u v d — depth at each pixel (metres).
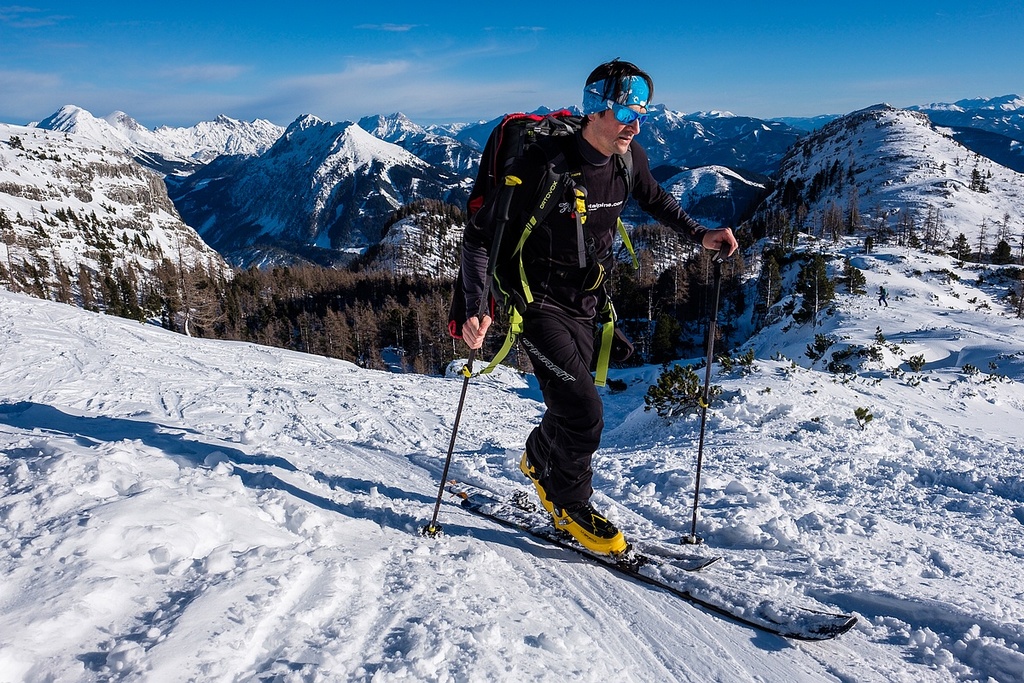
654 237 113.75
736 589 2.87
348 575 2.46
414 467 5.13
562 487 3.10
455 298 3.02
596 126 2.57
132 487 2.77
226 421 9.93
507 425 11.80
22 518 2.33
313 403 12.20
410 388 16.91
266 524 2.84
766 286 74.75
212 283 108.94
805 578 3.15
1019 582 3.22
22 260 132.38
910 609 2.80
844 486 5.11
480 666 1.97
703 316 80.25
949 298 58.03
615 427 12.70
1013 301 59.50
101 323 19.58
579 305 2.87
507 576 2.89
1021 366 28.56
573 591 2.88
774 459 6.26
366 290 112.75
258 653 1.87
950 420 11.77
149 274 152.25
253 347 21.30
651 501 4.59
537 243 2.76
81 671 1.62
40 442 3.56
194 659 1.72
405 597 2.41
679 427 9.31
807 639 2.54
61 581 1.94
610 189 2.76
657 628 2.63
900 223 120.69
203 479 3.23
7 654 1.60
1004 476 5.34
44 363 14.03
